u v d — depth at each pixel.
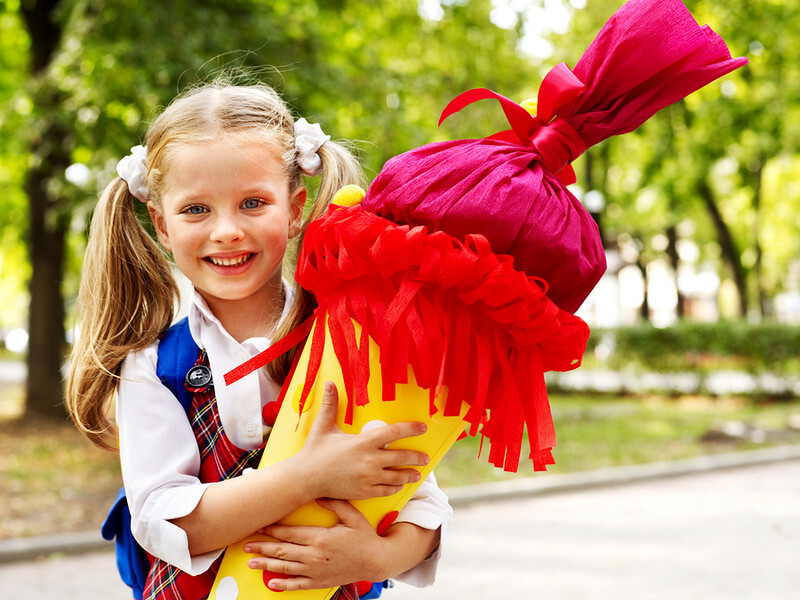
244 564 1.20
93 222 1.44
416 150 1.23
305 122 1.43
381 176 1.22
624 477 7.72
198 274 1.30
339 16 9.63
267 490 1.16
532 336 1.15
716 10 12.80
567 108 1.26
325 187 1.41
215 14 8.05
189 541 1.18
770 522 5.86
